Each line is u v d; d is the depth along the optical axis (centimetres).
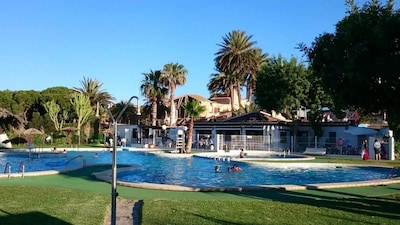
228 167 2908
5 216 977
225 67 7350
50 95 6906
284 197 1411
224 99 9331
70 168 2223
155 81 7438
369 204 1251
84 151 4762
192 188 1534
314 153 4381
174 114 7962
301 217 1028
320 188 1652
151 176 2472
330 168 3003
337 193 1528
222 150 4803
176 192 1502
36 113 6575
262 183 2239
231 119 5956
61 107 6912
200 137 5688
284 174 2684
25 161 3575
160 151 4728
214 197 1395
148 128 6719
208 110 8431
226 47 7312
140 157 4091
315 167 3048
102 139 6562
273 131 5003
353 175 2655
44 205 1125
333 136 4859
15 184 1636
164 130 6369
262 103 5600
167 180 2323
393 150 3719
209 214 1041
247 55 7194
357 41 941
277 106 5428
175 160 3756
